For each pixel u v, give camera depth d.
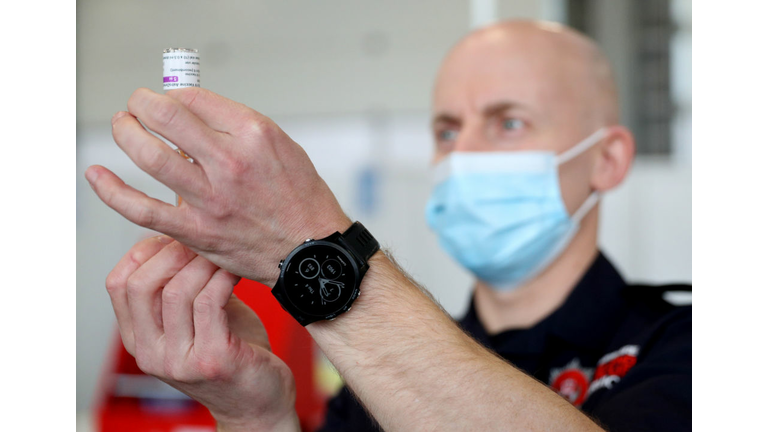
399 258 0.87
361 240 0.68
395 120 3.66
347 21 3.70
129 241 3.66
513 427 0.60
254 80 3.82
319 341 0.68
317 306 0.65
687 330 1.02
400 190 3.65
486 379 0.62
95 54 3.94
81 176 3.82
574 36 1.63
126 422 1.98
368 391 0.65
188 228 0.61
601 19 3.44
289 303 0.64
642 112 3.37
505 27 1.62
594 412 0.95
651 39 3.38
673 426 0.79
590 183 1.58
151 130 0.59
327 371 1.80
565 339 1.29
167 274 0.74
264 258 0.65
